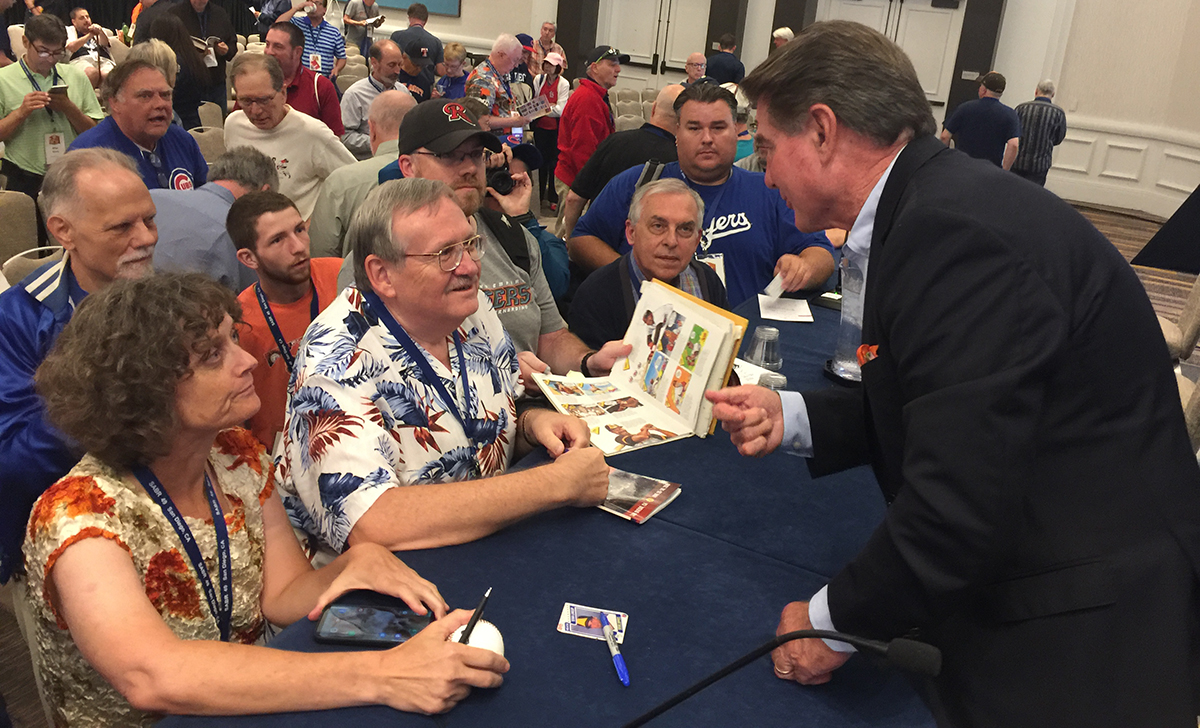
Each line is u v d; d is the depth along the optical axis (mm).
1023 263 906
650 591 1255
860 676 1110
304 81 5215
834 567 1349
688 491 1585
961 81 9609
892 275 981
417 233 1489
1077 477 963
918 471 935
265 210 2326
